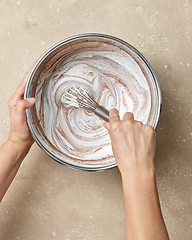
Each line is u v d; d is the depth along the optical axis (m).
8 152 0.81
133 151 0.54
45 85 0.80
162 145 0.93
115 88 0.83
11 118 0.82
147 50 0.93
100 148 0.81
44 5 0.95
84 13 0.94
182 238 0.92
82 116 0.84
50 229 0.94
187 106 0.93
